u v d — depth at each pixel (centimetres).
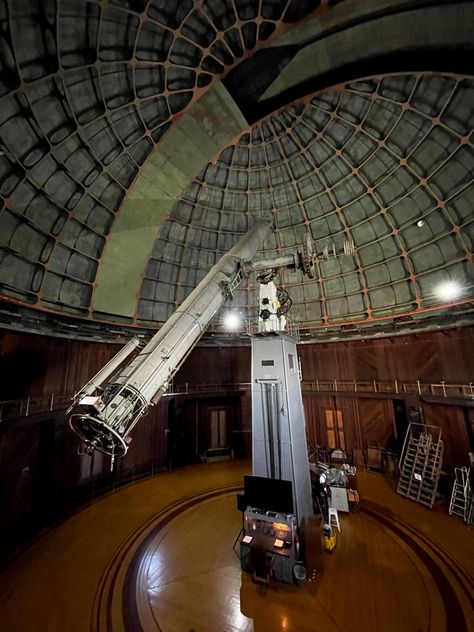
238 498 925
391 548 984
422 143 1332
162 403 1906
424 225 1550
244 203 1875
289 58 1235
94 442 625
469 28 987
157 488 1558
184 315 830
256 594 785
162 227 1764
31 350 1331
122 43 1009
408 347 1788
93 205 1388
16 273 1230
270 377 1020
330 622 689
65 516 1252
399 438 1722
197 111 1324
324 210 1817
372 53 1187
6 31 798
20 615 723
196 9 1002
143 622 697
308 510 961
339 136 1497
